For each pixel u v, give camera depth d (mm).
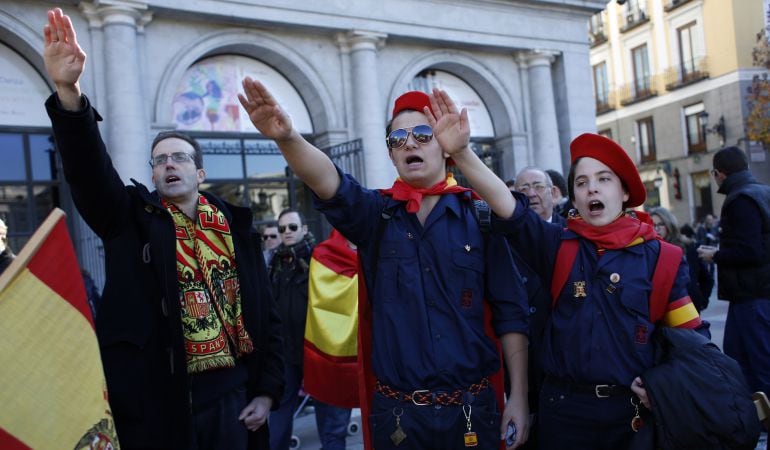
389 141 2748
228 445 3049
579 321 2758
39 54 11344
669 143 29297
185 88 13039
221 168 13375
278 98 14141
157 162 3094
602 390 2703
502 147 16828
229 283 3166
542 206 4492
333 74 14164
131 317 2830
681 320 2775
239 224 3279
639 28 30297
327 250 4949
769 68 23953
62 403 2148
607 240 2775
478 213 2740
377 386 2654
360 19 14070
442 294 2582
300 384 5574
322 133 14203
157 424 2793
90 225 2869
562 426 2795
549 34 16812
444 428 2494
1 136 11422
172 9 12094
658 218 5598
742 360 4953
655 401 2555
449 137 2539
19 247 11461
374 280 2709
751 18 26297
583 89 17266
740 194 4754
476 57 16234
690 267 5445
